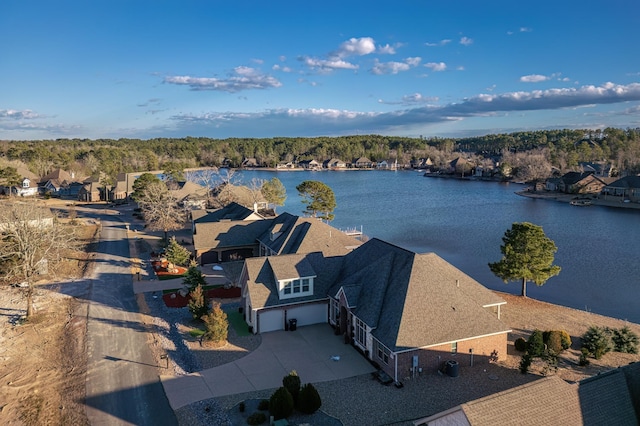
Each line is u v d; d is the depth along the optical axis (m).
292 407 24.83
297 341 35.09
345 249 49.22
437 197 131.88
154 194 82.94
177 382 28.86
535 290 49.88
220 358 32.19
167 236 71.50
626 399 20.11
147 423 24.59
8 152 174.50
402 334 29.09
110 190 122.75
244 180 183.75
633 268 57.53
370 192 146.50
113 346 33.94
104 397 27.14
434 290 32.12
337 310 36.91
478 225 86.94
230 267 55.84
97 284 48.78
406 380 29.05
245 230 60.28
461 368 30.66
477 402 18.05
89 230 79.44
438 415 19.39
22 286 45.78
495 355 31.69
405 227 85.44
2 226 52.09
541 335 31.56
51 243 44.91
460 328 30.52
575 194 129.38
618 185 120.62
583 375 29.80
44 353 32.84
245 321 38.97
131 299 44.12
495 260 62.06
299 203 120.31
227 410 25.73
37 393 27.61
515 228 44.53
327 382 28.94
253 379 29.28
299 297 37.75
